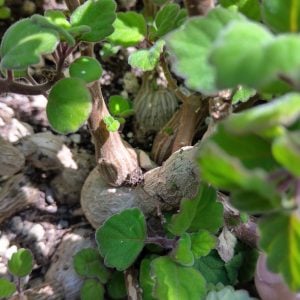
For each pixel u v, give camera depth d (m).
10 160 0.20
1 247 0.21
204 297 0.17
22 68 0.13
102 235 0.19
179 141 0.20
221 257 0.19
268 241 0.11
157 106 0.22
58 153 0.21
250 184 0.09
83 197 0.21
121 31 0.19
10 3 0.24
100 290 0.20
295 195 0.10
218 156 0.09
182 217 0.17
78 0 0.18
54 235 0.21
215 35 0.11
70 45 0.14
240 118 0.09
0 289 0.19
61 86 0.14
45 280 0.21
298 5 0.11
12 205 0.21
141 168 0.21
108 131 0.19
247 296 0.19
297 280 0.11
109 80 0.24
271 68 0.08
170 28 0.19
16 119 0.22
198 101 0.19
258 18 0.17
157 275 0.17
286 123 0.10
